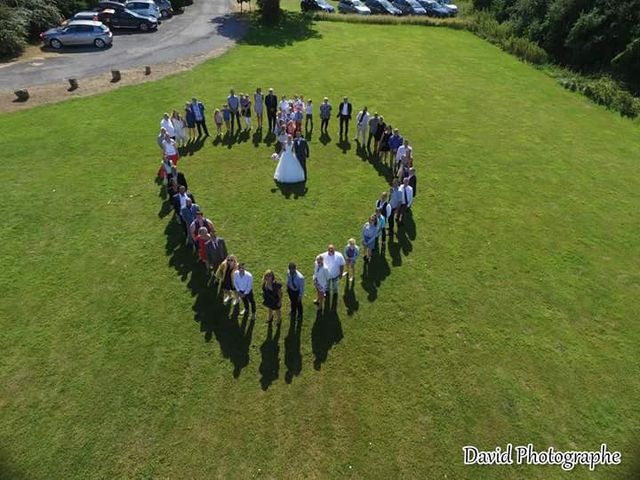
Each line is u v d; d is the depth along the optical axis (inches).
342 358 416.2
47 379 387.2
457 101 971.3
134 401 373.1
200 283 488.1
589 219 626.5
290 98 919.0
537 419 375.9
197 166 687.7
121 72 1007.6
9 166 664.4
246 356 412.8
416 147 777.6
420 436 358.9
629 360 430.6
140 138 751.1
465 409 379.9
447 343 436.5
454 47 1348.4
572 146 820.0
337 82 1016.9
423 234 579.2
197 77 996.6
